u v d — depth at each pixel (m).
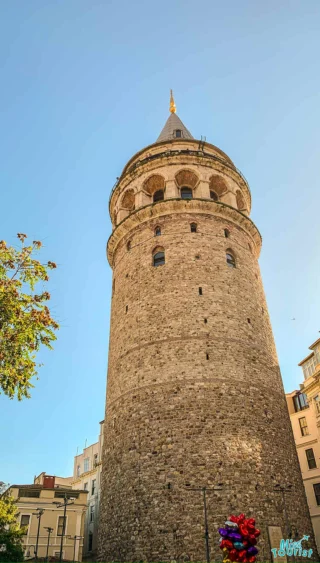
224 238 36.44
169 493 25.62
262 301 36.34
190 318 31.36
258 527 24.95
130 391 30.48
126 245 38.34
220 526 24.33
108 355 36.06
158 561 24.05
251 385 29.97
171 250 34.94
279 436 29.58
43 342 22.16
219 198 41.03
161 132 50.31
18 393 21.36
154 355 30.64
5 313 20.75
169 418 27.98
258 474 26.77
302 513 27.73
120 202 42.00
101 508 29.67
